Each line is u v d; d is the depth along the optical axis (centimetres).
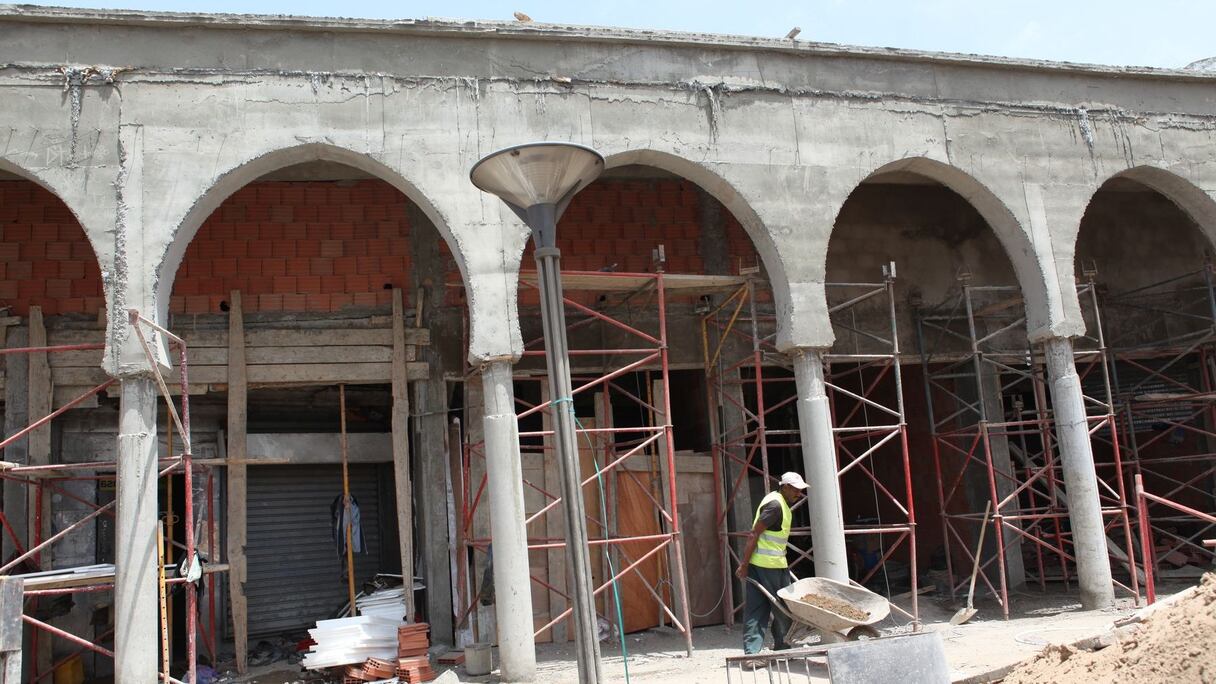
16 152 934
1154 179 1284
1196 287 1521
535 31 1070
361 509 1341
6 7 952
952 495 1424
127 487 892
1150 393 1552
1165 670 613
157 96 973
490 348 991
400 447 1209
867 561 1551
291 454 1283
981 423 1225
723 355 1338
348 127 1009
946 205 1517
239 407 1180
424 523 1210
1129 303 1528
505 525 966
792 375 1638
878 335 1429
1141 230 1567
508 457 980
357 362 1230
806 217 1116
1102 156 1240
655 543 1268
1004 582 1179
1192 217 1317
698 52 1126
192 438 1241
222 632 1205
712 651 1083
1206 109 1299
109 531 1184
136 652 866
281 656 1188
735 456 1299
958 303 1383
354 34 1033
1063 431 1173
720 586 1283
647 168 1350
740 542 1291
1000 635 1041
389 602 1168
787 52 1152
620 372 1062
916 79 1195
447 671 939
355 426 1354
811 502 1070
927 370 1409
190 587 896
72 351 1163
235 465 1169
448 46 1055
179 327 1193
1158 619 681
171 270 961
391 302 1255
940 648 639
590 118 1073
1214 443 1475
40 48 962
